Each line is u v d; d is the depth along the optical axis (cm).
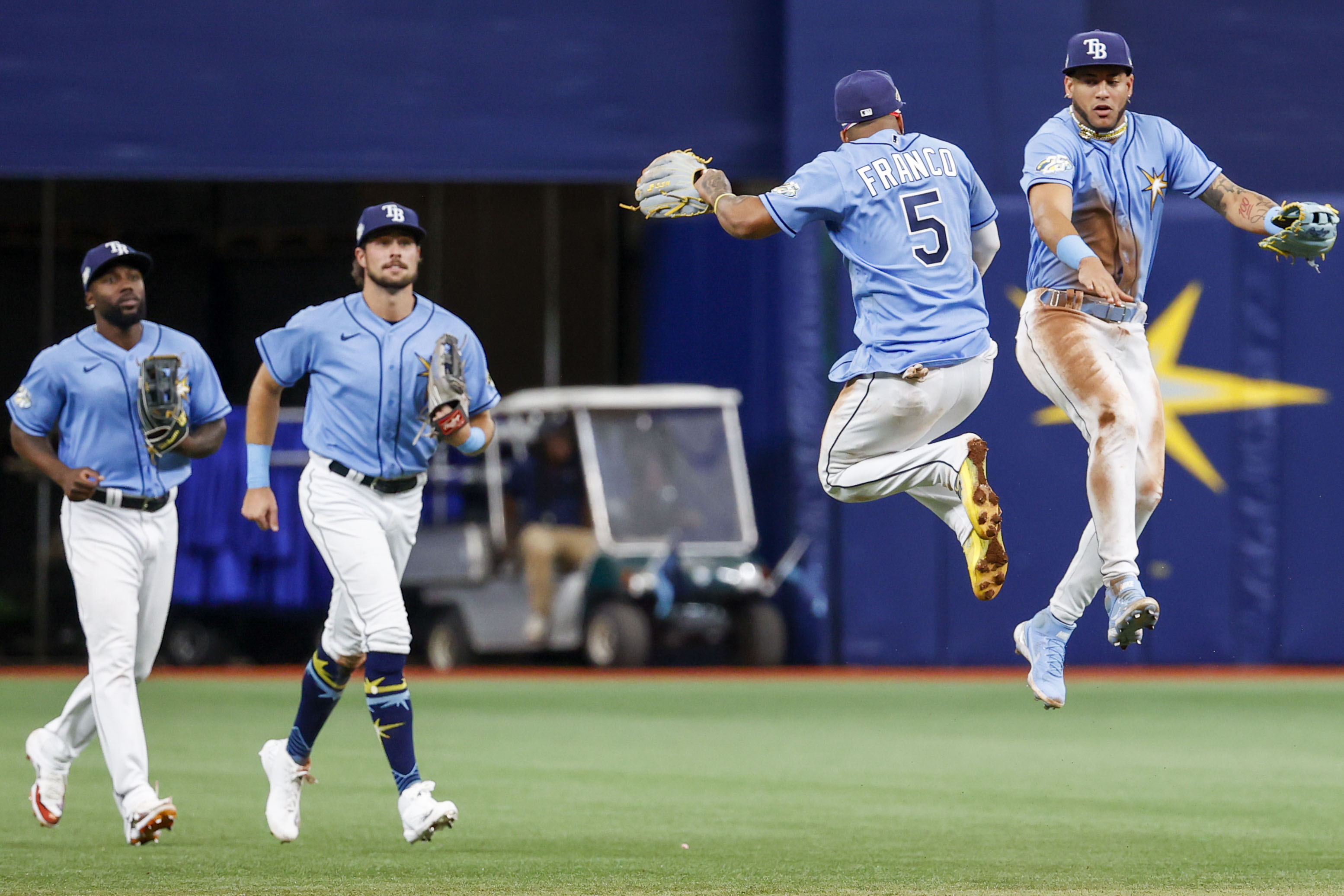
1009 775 3122
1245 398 5694
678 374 6750
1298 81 6219
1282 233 2175
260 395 2266
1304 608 5675
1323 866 2061
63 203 6738
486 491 6344
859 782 2992
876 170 2116
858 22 5897
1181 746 3606
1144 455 2259
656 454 6200
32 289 6725
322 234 6844
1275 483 5688
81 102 6116
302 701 2256
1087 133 2214
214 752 3497
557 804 2716
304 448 6325
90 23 6134
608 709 4550
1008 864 2073
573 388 6894
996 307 5600
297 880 1941
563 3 6256
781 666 5919
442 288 6919
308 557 6291
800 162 5906
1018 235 5591
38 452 2211
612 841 2300
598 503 6097
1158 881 1920
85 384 2206
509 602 6181
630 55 6262
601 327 6950
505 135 6228
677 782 3016
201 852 2191
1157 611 2120
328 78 6197
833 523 5822
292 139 6178
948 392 2098
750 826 2459
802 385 5850
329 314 2208
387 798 2794
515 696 4975
